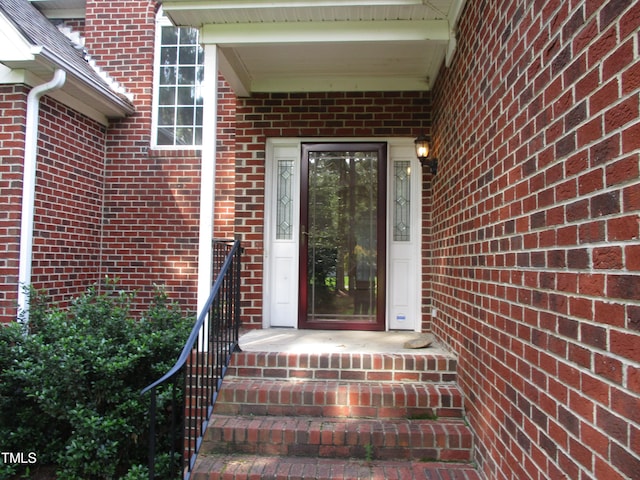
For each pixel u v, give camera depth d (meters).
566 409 1.45
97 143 4.96
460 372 2.87
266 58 3.84
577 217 1.40
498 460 2.11
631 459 1.11
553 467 1.54
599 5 1.29
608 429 1.21
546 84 1.63
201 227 3.26
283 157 4.45
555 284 1.54
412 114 4.22
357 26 3.19
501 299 2.11
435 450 2.54
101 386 2.93
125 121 5.12
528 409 1.76
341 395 2.80
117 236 5.06
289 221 4.43
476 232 2.55
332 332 4.08
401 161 4.36
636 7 1.12
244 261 4.30
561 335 1.50
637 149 1.11
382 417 2.78
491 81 2.29
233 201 5.02
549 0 1.62
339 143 4.32
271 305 4.39
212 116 3.27
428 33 3.16
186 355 2.35
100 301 3.58
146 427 2.96
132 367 3.04
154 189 5.07
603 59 1.26
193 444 2.80
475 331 2.55
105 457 2.76
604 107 1.26
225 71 3.79
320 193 4.35
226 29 3.25
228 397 2.86
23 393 3.11
